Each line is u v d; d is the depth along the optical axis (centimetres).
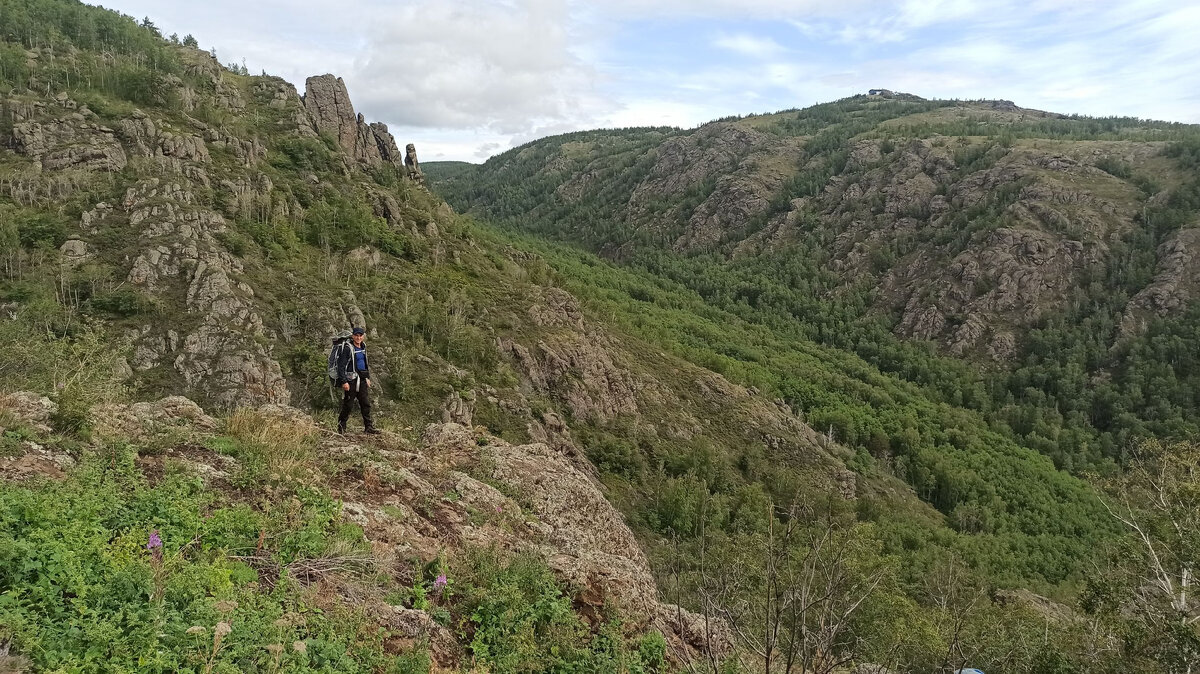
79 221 5175
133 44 9181
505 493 1208
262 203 6700
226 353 4419
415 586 744
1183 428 10550
